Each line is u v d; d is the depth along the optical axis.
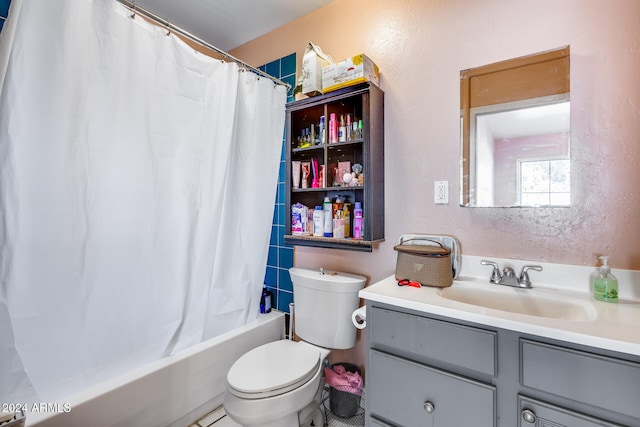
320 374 1.35
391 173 1.50
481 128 1.26
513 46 1.19
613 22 1.02
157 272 1.30
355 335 1.48
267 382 1.16
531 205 1.15
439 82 1.36
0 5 1.27
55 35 0.98
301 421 1.33
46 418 0.97
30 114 0.94
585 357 0.71
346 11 1.68
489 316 0.83
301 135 1.77
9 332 0.92
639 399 0.66
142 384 1.21
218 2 1.77
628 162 1.00
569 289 1.08
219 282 1.61
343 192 1.64
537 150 1.14
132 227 1.21
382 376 1.02
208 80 1.44
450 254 1.20
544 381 0.76
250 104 1.69
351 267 1.64
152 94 1.23
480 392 0.84
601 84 1.04
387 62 1.52
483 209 1.26
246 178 1.71
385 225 1.52
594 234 1.05
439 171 1.36
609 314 0.84
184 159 1.36
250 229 1.74
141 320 1.26
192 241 1.40
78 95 1.03
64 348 1.06
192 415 1.41
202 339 1.50
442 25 1.35
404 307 0.98
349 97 1.47
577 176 1.08
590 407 0.71
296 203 1.77
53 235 1.01
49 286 1.01
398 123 1.47
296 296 1.62
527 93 1.16
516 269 1.18
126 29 1.15
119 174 1.15
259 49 2.13
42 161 0.98
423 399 0.93
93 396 1.08
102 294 1.14
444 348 0.90
